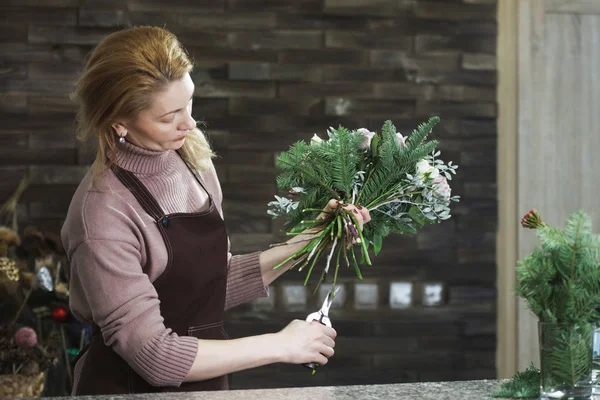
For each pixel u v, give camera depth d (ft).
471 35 13.16
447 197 6.24
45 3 12.35
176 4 12.61
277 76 12.79
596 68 13.43
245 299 6.64
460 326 13.07
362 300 12.87
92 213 5.47
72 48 12.45
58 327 10.60
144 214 5.69
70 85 12.42
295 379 12.70
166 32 5.63
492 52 13.20
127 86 5.34
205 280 5.98
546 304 4.40
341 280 12.89
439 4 13.07
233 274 6.55
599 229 13.48
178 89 5.45
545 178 13.35
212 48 12.69
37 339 10.03
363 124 12.96
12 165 12.32
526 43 13.25
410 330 12.96
